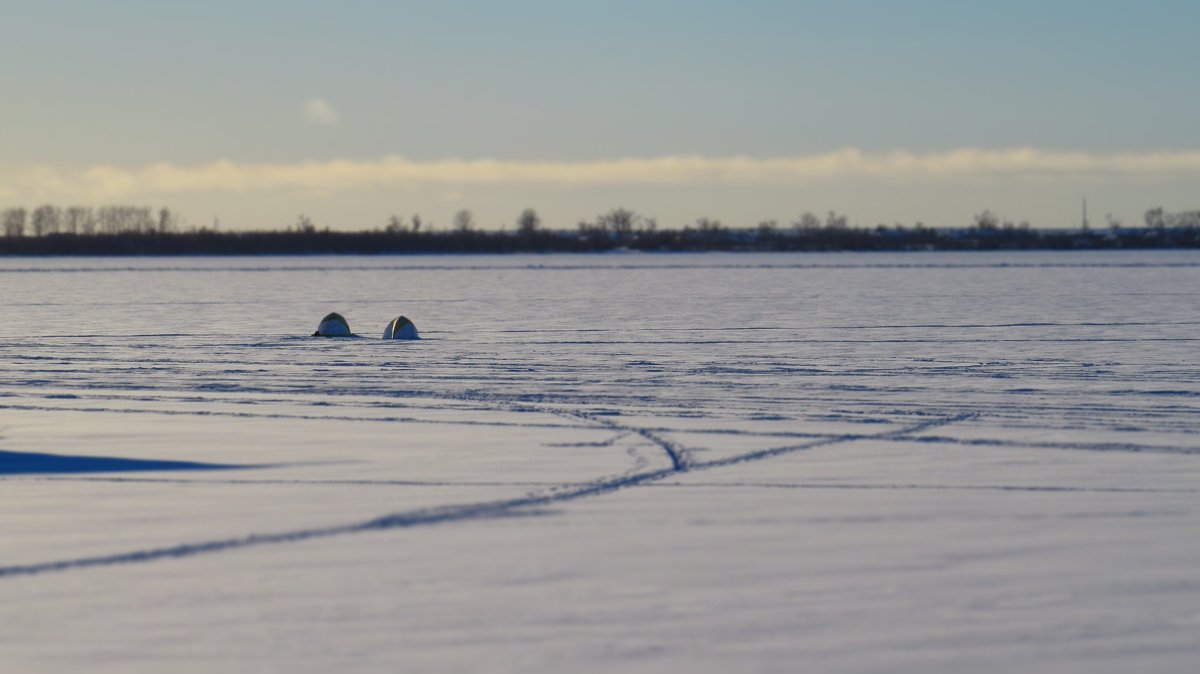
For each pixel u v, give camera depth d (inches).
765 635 450.3
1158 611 478.6
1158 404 1168.2
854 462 833.5
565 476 779.4
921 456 858.8
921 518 646.5
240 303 3316.9
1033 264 6737.2
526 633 452.8
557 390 1310.3
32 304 3282.5
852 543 590.6
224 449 895.1
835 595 501.7
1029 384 1348.4
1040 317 2504.9
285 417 1082.7
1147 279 4503.0
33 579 526.9
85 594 504.4
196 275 5935.0
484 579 526.6
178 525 633.6
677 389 1315.2
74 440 940.0
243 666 418.6
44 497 707.4
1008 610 479.8
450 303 3240.7
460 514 660.7
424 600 495.8
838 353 1744.6
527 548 582.2
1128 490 725.9
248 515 658.2
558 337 2082.9
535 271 6220.5
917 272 5541.3
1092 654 429.4
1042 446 904.9
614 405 1179.3
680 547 583.2
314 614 476.7
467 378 1438.2
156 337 2130.9
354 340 2055.9
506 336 2114.9
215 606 487.5
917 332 2133.4
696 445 913.5
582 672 412.5
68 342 2021.4
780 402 1198.3
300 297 3651.6
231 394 1280.8
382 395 1270.9
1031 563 551.5
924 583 518.3
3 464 826.2
